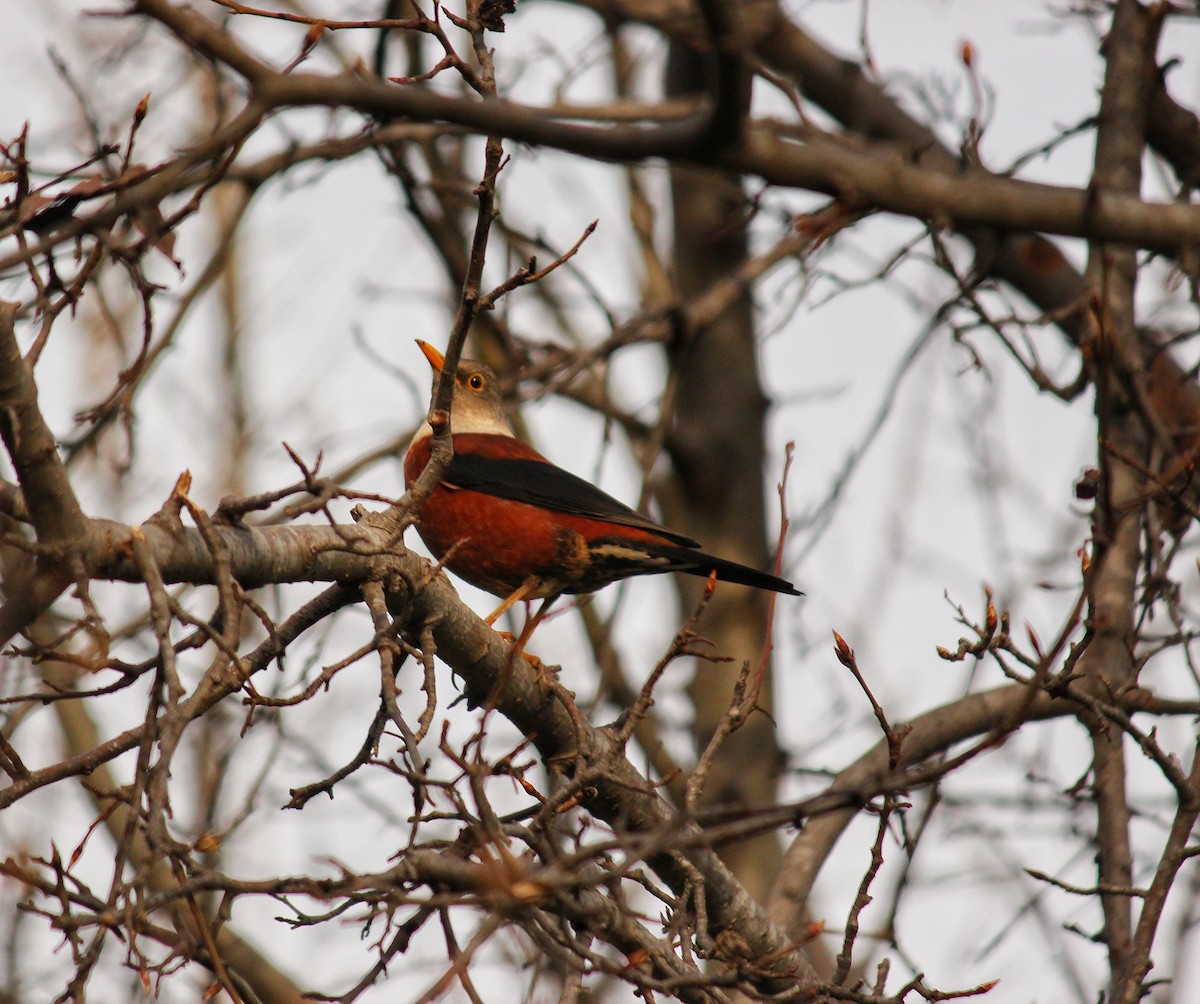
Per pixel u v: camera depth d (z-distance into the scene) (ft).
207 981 37.52
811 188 39.06
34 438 21.95
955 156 49.34
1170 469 32.30
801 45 58.54
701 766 25.90
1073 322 51.49
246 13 24.40
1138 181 44.16
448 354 25.23
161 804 21.11
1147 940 27.07
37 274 23.84
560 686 29.71
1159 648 33.73
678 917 26.14
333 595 28.37
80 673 47.91
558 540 38.01
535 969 31.30
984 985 24.62
